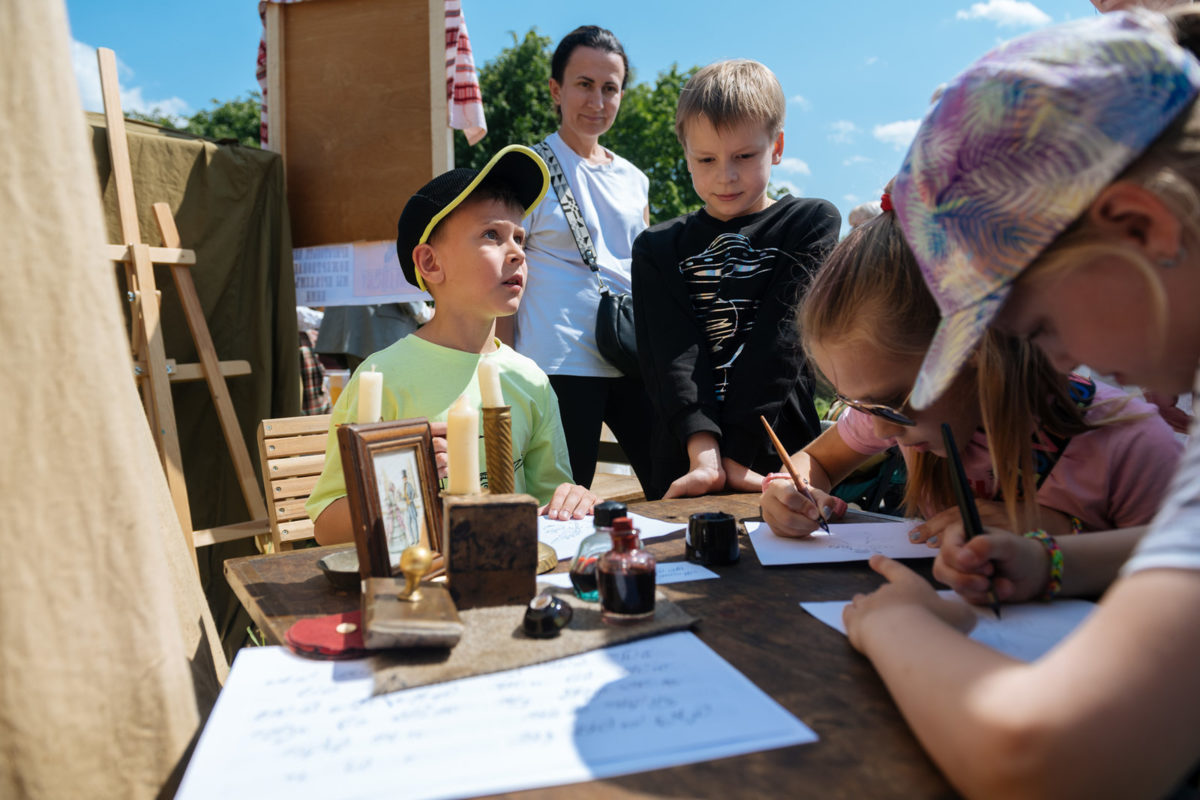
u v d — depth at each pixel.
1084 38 0.77
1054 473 1.38
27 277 0.79
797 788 0.65
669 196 25.34
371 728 0.77
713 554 1.31
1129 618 0.61
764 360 2.27
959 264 0.83
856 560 1.33
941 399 1.34
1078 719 0.58
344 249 4.07
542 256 3.25
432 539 1.26
